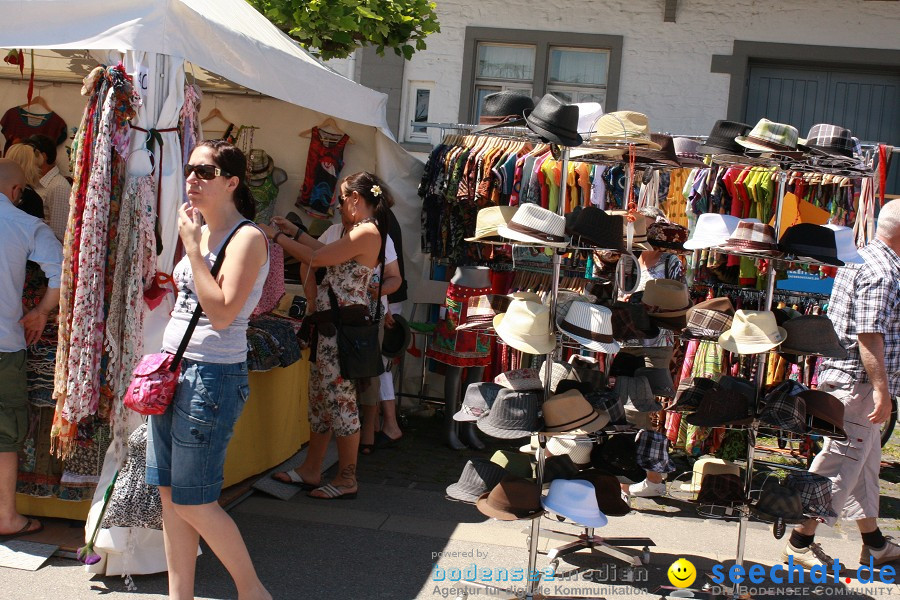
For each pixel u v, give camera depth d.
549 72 10.70
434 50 10.63
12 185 4.14
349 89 5.59
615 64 10.45
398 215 7.02
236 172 3.19
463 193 6.59
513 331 3.71
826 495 3.94
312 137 6.84
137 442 3.65
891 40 10.09
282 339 5.32
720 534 4.96
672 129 10.43
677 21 10.34
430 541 4.56
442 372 6.51
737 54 10.27
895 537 5.06
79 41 3.61
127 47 3.60
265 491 5.09
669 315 4.30
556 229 3.68
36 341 4.04
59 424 3.63
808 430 3.89
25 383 4.06
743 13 10.24
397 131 10.75
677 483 5.79
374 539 4.53
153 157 3.74
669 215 6.70
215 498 3.18
